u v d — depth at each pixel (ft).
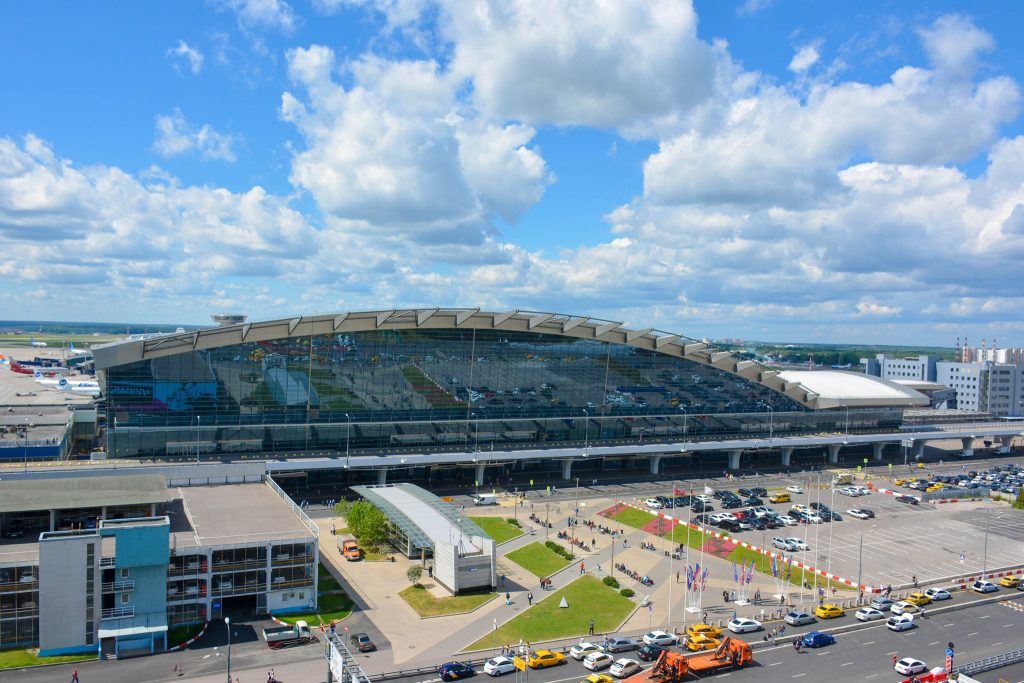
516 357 490.90
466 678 202.28
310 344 428.56
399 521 307.99
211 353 405.59
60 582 208.03
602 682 197.26
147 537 219.82
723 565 311.27
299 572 243.81
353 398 442.09
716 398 568.41
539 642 228.22
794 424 601.21
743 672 209.77
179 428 399.65
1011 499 451.53
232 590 234.99
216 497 302.66
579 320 499.92
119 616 217.36
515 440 492.13
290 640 218.38
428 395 463.83
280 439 424.87
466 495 422.00
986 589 287.28
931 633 244.22
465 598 262.26
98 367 379.14
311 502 389.80
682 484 479.41
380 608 250.37
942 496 453.58
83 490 265.34
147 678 193.98
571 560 311.06
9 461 382.01
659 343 536.01
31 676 193.98
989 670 215.92
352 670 199.93
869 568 314.76
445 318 462.19
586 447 481.87
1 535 242.17
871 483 502.38
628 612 256.11
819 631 242.99
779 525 380.37
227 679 193.88
